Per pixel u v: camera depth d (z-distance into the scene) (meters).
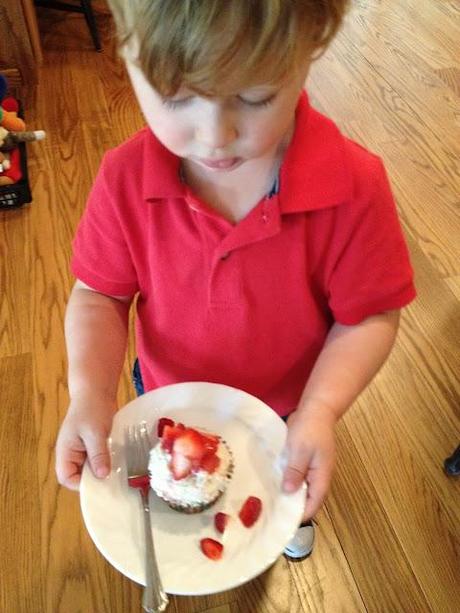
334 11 0.42
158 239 0.62
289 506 0.56
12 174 1.69
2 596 1.04
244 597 1.03
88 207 0.65
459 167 1.86
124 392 1.31
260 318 0.65
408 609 1.02
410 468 1.19
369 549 1.09
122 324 0.72
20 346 1.40
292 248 0.59
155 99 0.45
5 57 2.09
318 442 0.59
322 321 0.69
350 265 0.62
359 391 0.65
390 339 0.67
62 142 1.93
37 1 2.33
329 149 0.57
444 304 1.47
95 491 0.57
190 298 0.65
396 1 2.70
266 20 0.38
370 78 2.23
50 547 1.09
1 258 1.58
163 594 0.52
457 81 2.23
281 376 0.72
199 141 0.47
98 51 2.35
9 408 1.29
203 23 0.38
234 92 0.42
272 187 0.58
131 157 0.60
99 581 1.05
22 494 1.16
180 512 0.58
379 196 0.60
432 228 1.66
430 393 1.30
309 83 2.19
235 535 0.56
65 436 0.61
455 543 1.09
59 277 1.54
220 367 0.70
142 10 0.39
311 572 1.06
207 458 0.58
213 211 0.58
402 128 2.00
